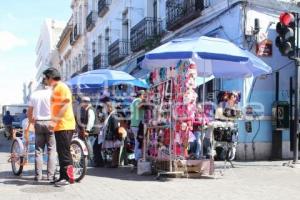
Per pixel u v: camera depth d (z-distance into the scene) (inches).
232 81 530.9
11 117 1096.2
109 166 454.3
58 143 327.0
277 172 397.1
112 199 275.6
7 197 281.1
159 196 285.1
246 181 346.6
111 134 450.6
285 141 529.3
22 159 374.9
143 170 389.1
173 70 367.6
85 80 551.8
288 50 435.8
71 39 1665.8
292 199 277.6
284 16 437.1
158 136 382.6
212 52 360.2
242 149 513.3
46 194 291.1
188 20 637.9
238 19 527.5
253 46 521.0
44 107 335.0
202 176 372.5
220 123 395.5
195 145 393.7
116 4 1026.7
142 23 819.4
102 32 1178.6
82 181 346.3
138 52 849.5
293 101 519.5
